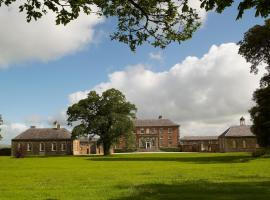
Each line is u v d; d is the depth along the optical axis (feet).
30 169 125.29
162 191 58.70
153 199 51.16
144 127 450.30
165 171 101.65
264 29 187.73
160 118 459.73
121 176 87.30
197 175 86.22
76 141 385.91
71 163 165.78
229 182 69.77
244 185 64.59
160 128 449.48
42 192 59.72
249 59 204.54
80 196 54.95
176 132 447.42
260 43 194.70
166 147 434.30
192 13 47.44
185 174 89.76
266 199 49.49
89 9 43.73
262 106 196.75
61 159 218.38
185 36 48.01
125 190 60.39
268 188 60.18
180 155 257.14
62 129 383.24
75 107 296.71
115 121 293.64
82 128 297.33
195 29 47.98
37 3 39.58
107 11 46.98
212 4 30.66
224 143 388.37
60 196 55.21
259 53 201.05
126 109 298.56
